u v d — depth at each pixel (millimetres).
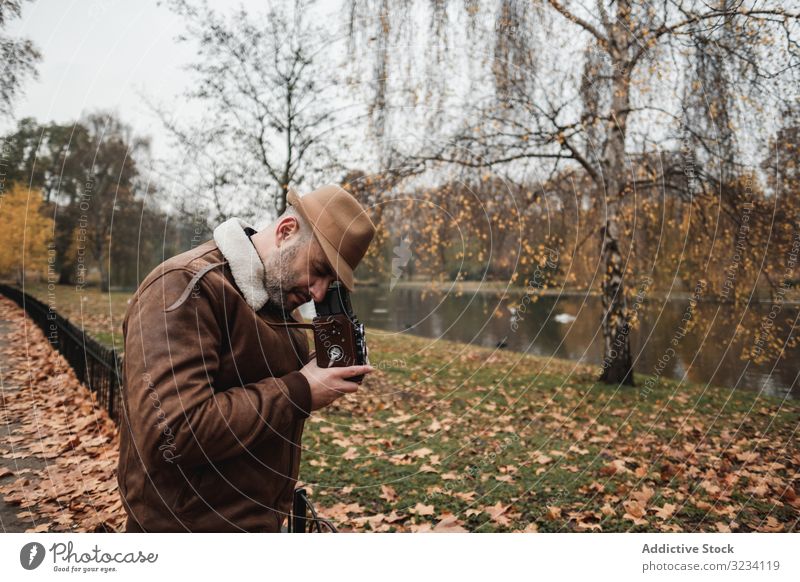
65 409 4105
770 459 3799
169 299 872
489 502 2916
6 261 15844
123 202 15195
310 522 1765
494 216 6129
